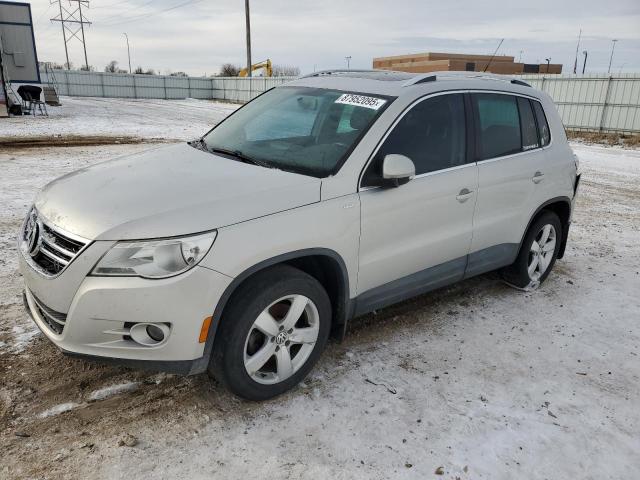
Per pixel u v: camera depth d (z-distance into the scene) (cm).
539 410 318
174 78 5462
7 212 650
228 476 251
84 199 289
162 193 288
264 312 289
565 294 496
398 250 356
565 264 582
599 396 336
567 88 2445
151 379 323
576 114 2433
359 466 263
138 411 294
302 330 312
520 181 438
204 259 262
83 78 5178
